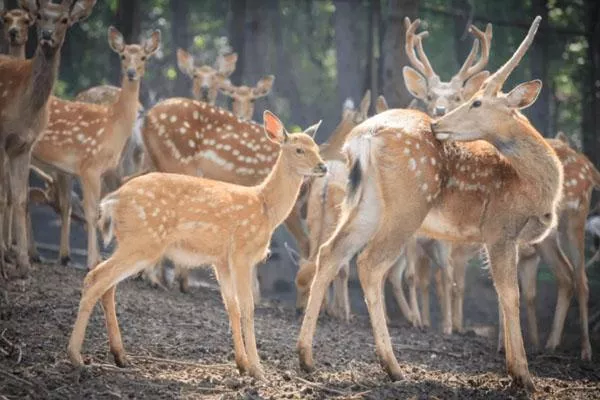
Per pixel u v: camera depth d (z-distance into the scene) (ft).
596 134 86.28
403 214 33.65
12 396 27.73
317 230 46.37
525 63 90.38
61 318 36.81
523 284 48.01
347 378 33.86
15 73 43.04
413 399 31.09
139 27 80.28
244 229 31.99
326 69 112.27
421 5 88.53
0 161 42.55
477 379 35.91
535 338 47.88
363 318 49.93
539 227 35.12
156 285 46.70
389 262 33.76
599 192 78.13
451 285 49.42
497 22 86.33
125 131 47.29
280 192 33.01
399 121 34.30
